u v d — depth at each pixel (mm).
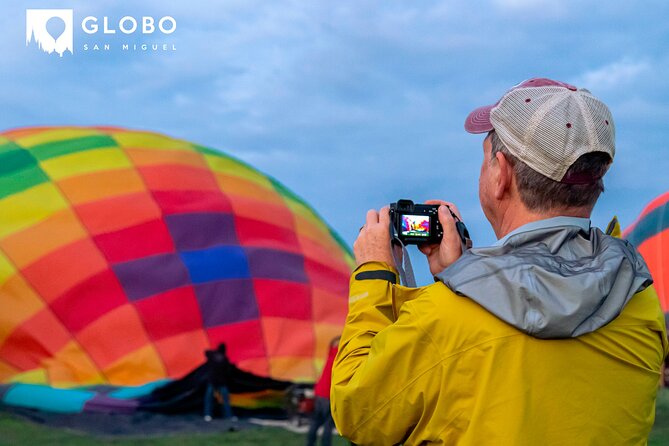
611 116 1795
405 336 1673
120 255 16172
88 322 15391
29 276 15469
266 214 18500
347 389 1712
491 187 1839
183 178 18094
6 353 14875
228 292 16531
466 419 1638
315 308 17250
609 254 1677
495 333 1629
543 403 1619
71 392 13648
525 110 1760
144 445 10930
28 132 18875
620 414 1688
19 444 10930
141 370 15148
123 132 19125
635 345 1745
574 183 1730
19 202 16391
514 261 1648
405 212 1941
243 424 12852
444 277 1689
